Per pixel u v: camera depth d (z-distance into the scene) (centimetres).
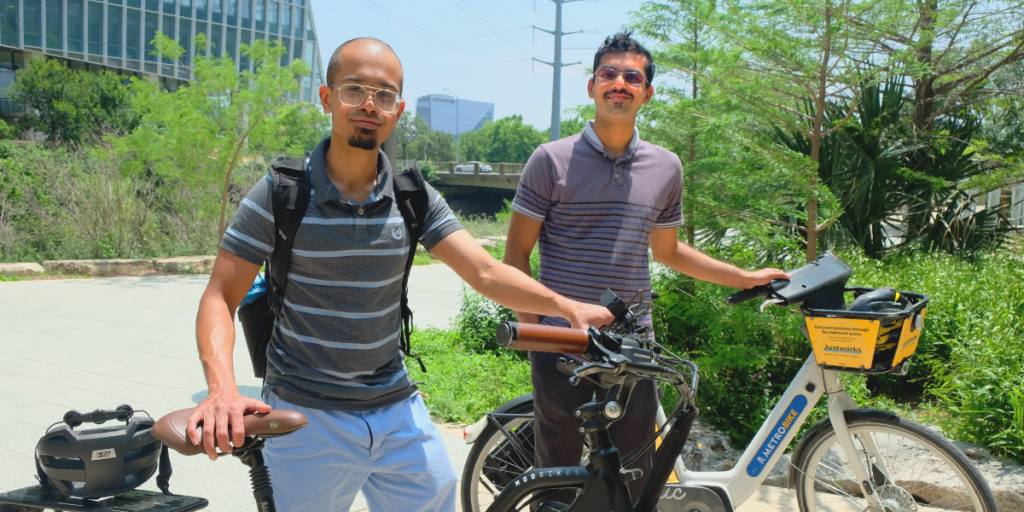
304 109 1260
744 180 473
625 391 172
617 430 249
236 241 185
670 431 189
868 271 669
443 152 11119
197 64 1190
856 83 498
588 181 261
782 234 517
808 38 482
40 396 509
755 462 267
